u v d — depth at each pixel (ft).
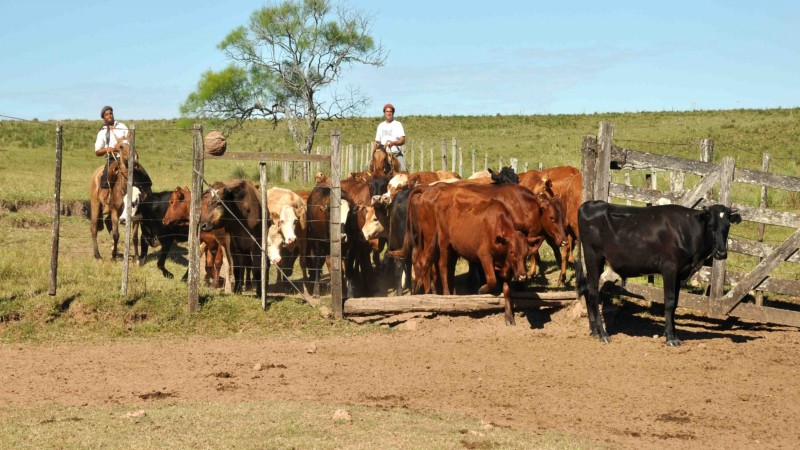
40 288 43.16
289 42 141.59
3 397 30.76
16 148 145.89
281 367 35.63
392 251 49.03
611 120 237.45
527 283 51.85
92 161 134.10
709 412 30.19
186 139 186.19
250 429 26.03
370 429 26.18
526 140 190.80
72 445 24.48
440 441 25.11
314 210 48.88
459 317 44.55
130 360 36.55
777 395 32.42
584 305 44.52
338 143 43.57
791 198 75.36
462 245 44.50
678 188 45.55
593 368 35.91
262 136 199.82
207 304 43.45
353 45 142.31
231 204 45.19
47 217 70.33
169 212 50.80
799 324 43.04
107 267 48.34
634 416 29.58
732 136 177.78
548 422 28.58
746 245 43.60
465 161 146.41
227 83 146.41
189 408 28.73
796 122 192.24
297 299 45.75
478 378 34.14
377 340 40.88
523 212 42.27
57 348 38.47
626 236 40.11
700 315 46.32
